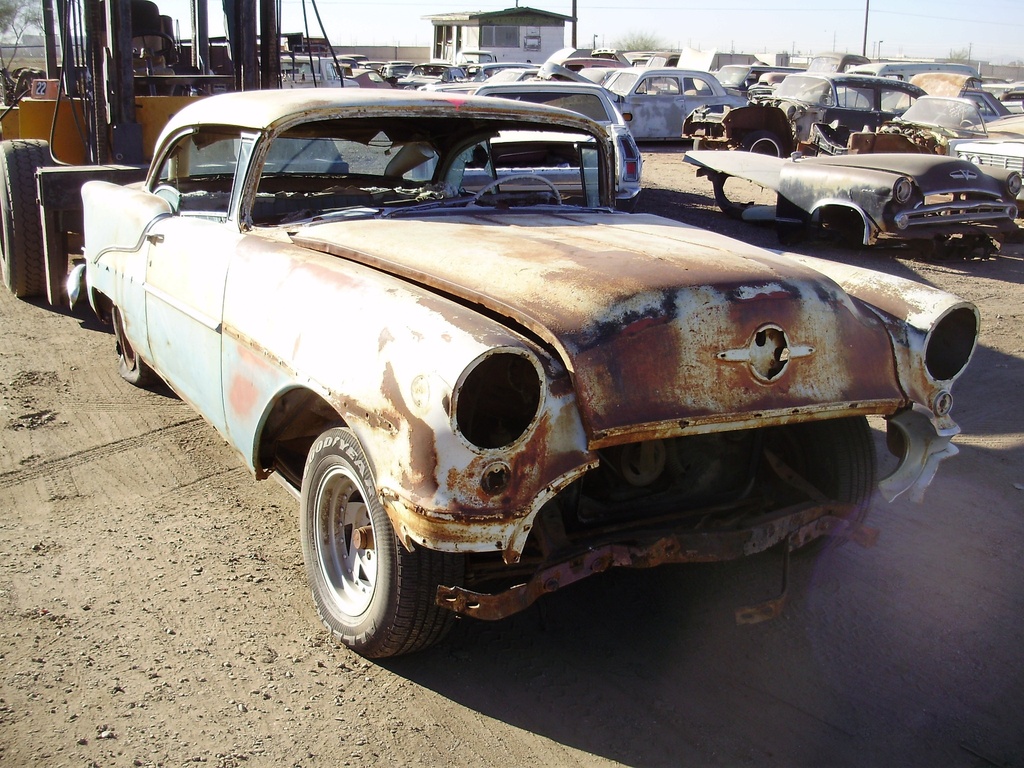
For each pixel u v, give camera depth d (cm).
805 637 321
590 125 439
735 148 1580
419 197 437
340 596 311
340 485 308
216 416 374
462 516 239
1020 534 399
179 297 396
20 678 287
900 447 331
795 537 311
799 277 299
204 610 329
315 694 285
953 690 293
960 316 318
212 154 440
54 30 826
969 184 984
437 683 294
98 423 505
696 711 282
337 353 281
